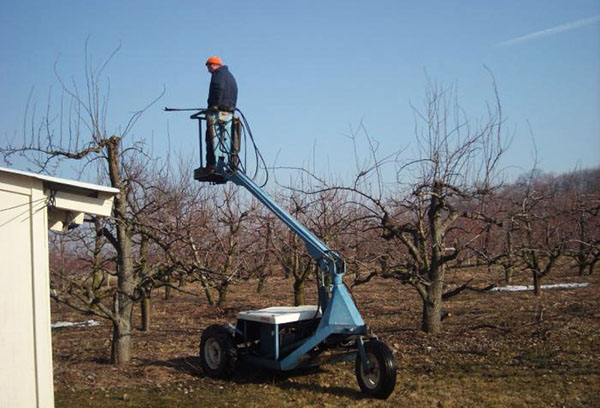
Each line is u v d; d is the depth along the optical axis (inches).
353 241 478.9
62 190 243.0
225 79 341.4
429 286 443.2
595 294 641.0
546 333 415.5
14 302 227.0
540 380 303.6
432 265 442.6
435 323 442.0
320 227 500.1
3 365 223.5
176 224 437.4
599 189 816.3
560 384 294.5
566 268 965.2
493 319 499.8
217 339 325.4
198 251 435.2
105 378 324.5
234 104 345.4
